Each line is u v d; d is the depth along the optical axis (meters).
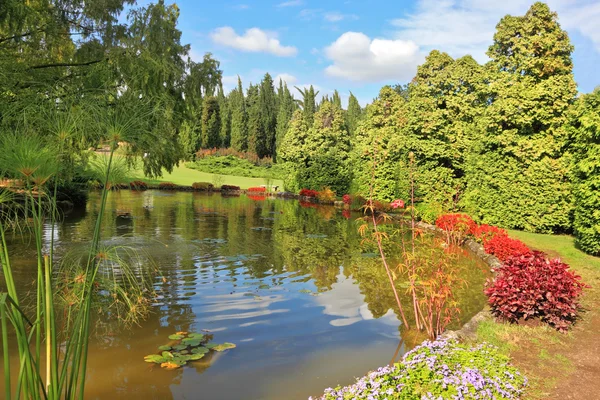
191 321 5.36
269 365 4.24
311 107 52.09
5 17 6.75
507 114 12.51
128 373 3.97
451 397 3.25
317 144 31.14
